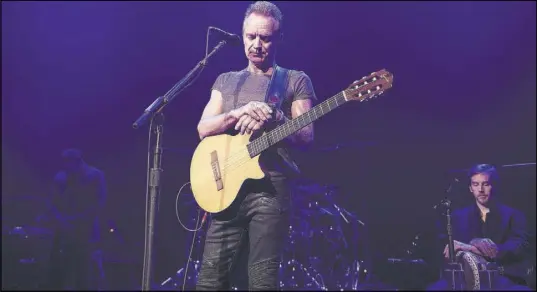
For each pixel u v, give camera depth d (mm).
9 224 7758
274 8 3338
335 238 6781
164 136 8625
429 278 6148
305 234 6547
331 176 7836
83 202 6473
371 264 6840
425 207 7867
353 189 7727
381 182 8078
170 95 3291
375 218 7836
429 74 8406
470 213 5188
